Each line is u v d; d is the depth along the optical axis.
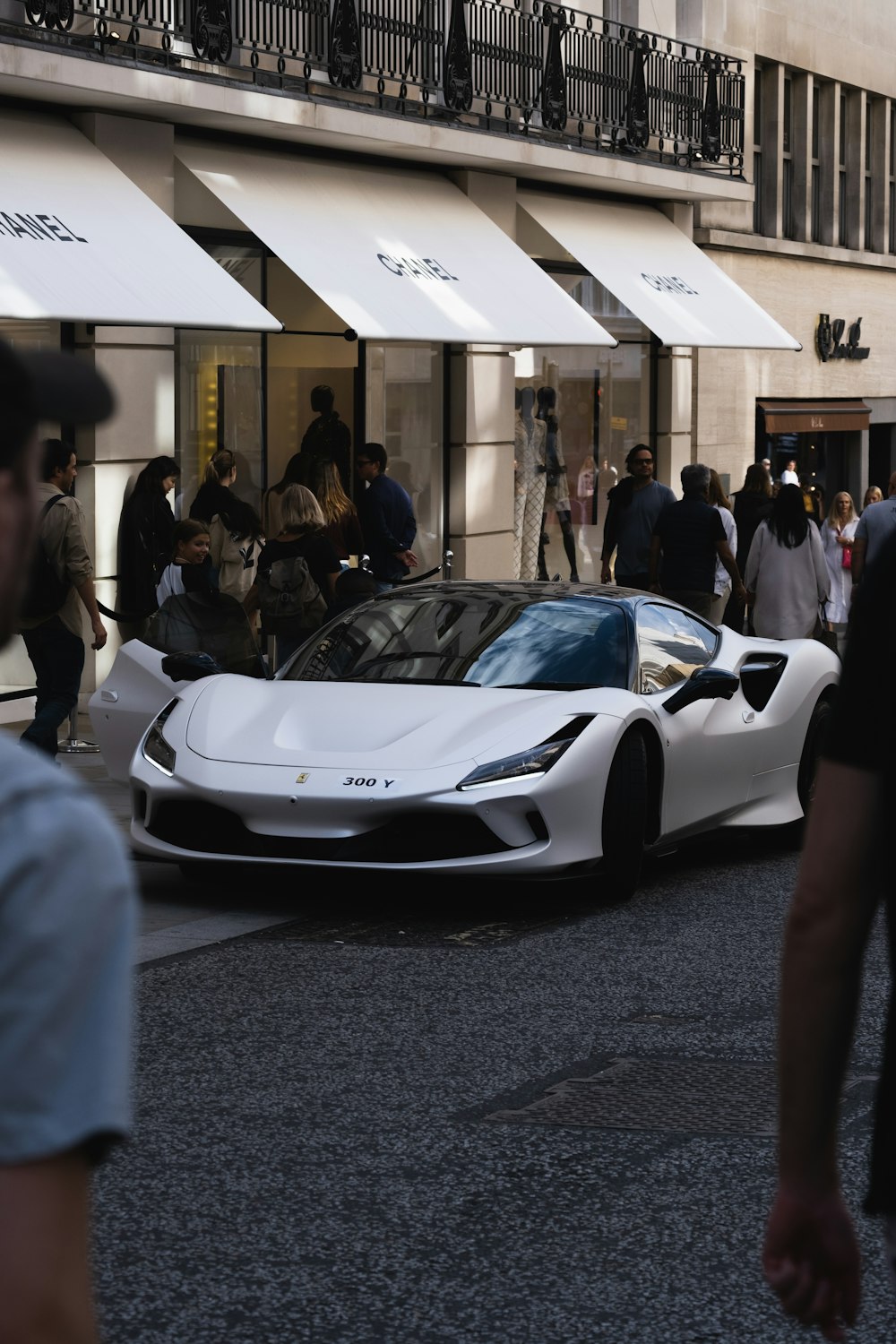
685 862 9.84
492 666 9.02
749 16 28.50
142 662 9.42
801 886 2.01
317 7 17.14
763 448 29.38
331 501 15.81
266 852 8.05
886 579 1.96
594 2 23.50
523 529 22.38
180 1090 5.52
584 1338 3.77
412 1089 5.57
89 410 1.33
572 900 8.61
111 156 15.45
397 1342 3.73
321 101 16.89
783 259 29.44
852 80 32.28
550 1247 4.29
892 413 34.19
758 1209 4.57
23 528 1.30
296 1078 5.66
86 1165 1.29
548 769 8.00
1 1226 1.25
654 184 22.72
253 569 15.55
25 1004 1.25
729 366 27.53
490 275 18.88
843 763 1.97
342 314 15.79
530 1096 5.52
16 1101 1.25
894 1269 1.97
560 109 21.06
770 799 9.97
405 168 19.81
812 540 15.63
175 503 16.53
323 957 7.34
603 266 21.47
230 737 8.38
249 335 17.44
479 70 19.88
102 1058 1.28
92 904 1.28
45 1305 1.25
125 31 15.35
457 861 7.88
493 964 7.26
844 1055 2.03
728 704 9.59
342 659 9.27
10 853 1.26
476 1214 4.50
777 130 29.67
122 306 13.40
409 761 8.02
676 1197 4.64
